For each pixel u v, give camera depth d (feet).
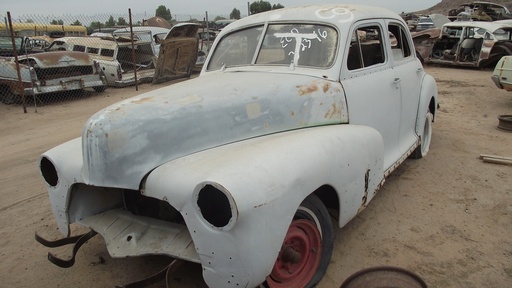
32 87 32.14
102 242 11.64
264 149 7.79
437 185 14.73
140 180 7.82
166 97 8.78
